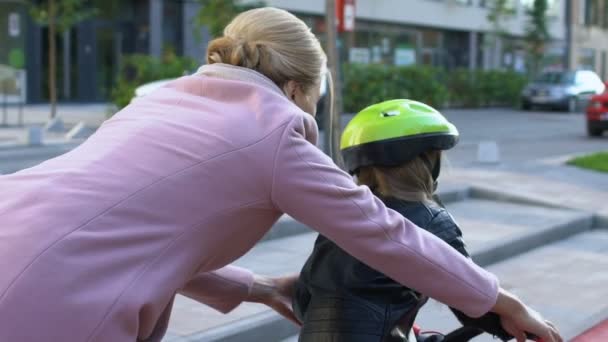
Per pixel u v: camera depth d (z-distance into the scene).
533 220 10.36
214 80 2.55
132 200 2.24
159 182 2.29
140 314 2.23
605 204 11.55
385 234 2.40
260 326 5.60
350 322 2.64
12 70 24.47
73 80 33.22
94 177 2.27
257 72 2.58
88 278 2.14
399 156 2.79
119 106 24.27
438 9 46.94
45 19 25.08
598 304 7.09
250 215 2.39
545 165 15.81
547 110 39.56
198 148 2.35
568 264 8.63
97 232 2.18
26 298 2.07
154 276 2.22
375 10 42.69
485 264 8.41
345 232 2.40
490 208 11.37
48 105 32.28
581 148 21.72
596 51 67.94
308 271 2.87
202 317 5.84
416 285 2.47
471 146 21.69
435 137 2.79
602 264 8.65
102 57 33.84
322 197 2.38
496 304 2.55
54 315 2.08
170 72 24.31
